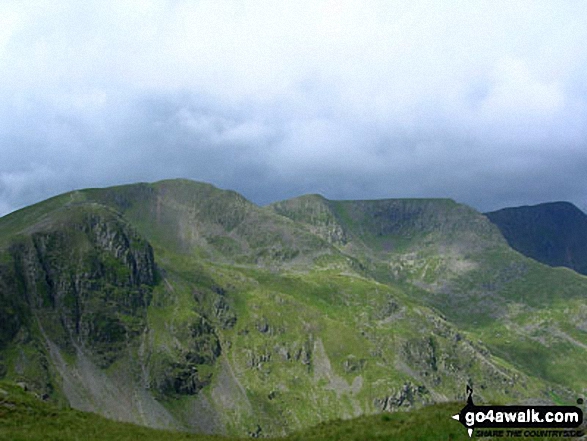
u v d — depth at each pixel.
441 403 49.22
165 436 57.34
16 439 47.62
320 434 46.59
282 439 49.72
